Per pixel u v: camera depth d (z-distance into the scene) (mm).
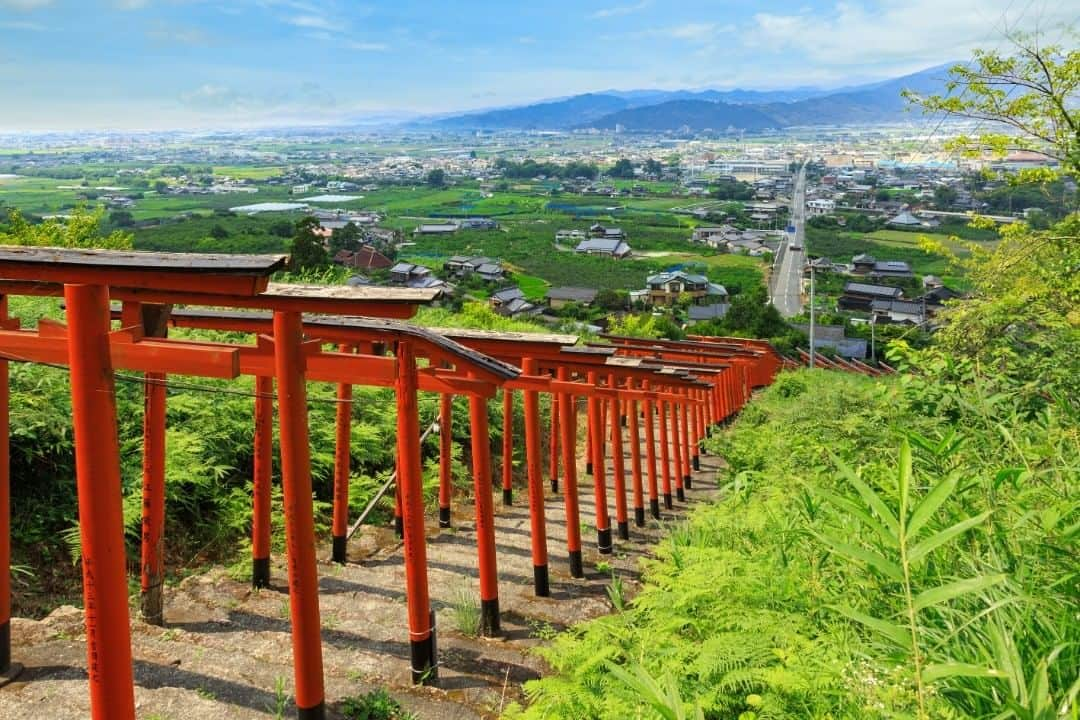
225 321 5273
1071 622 2832
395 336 4656
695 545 5605
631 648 4086
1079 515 3752
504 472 9664
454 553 7281
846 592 3893
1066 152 9180
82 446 3066
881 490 5086
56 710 3771
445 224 141625
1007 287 9125
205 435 7605
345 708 4121
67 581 5855
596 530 8766
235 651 4648
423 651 4547
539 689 3801
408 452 4566
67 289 3047
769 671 3135
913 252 106812
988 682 2629
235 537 7105
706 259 112500
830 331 54312
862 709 2797
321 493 8328
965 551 3631
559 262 108938
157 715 3834
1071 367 6906
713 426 14617
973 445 5582
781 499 6113
